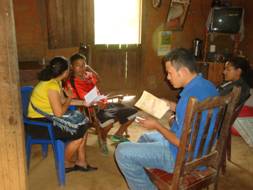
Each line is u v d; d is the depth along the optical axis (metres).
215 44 4.92
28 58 3.79
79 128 2.45
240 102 2.35
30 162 2.84
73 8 3.86
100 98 2.87
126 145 1.94
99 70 4.34
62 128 2.36
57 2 3.72
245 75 2.54
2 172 1.58
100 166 2.81
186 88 1.71
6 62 1.42
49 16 3.71
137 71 4.63
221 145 1.80
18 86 1.50
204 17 4.88
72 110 2.70
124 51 4.44
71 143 2.50
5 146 1.54
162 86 4.90
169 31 4.66
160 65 4.77
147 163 1.86
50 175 2.62
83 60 2.94
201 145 1.66
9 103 1.48
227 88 2.51
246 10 4.73
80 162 2.70
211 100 1.51
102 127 2.93
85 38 4.07
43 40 3.81
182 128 1.56
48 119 2.39
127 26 4.38
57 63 2.33
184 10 4.63
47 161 2.87
